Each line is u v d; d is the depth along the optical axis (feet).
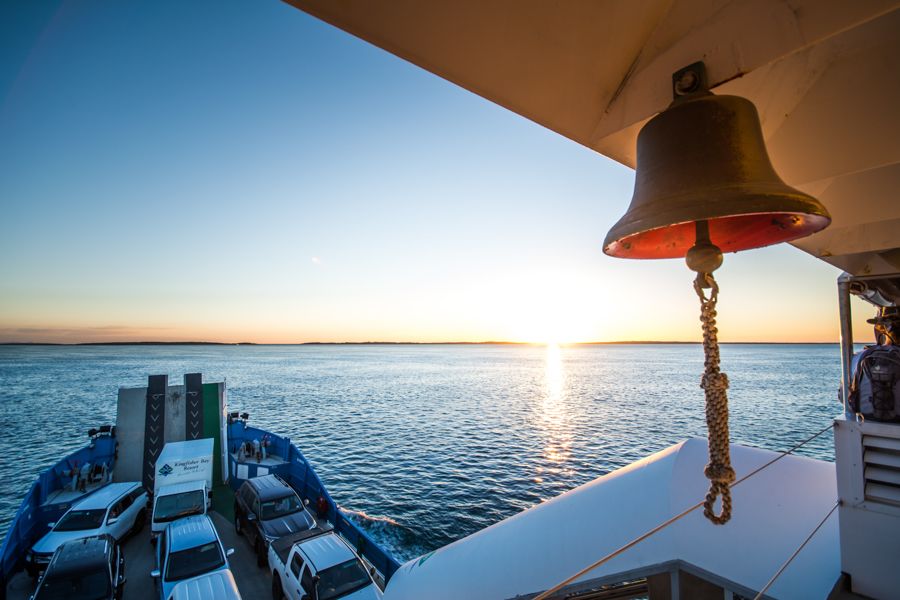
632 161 6.31
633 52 4.99
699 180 4.92
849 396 8.55
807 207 4.71
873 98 5.76
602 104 5.40
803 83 5.95
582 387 270.26
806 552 8.82
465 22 4.30
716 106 4.91
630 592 11.66
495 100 5.37
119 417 59.26
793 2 4.02
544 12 4.33
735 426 133.69
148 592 36.88
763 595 8.72
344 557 33.12
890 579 7.41
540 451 114.93
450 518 72.84
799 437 119.24
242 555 42.65
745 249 6.23
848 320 10.34
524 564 11.77
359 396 226.17
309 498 55.83
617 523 11.13
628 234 5.12
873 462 7.67
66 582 31.35
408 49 4.68
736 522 9.86
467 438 128.98
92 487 53.78
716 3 4.42
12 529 40.73
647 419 156.46
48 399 217.77
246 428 71.82
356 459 106.73
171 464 50.47
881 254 9.98
